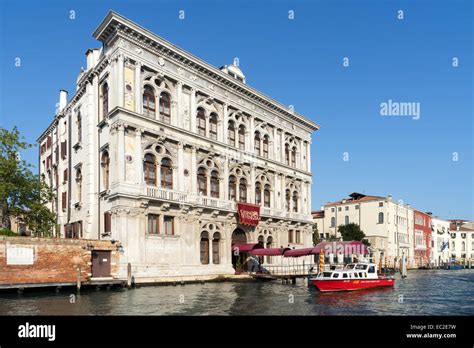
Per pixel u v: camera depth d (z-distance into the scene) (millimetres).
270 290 28781
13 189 32562
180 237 32312
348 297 26344
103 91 32625
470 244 109562
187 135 34031
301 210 47562
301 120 48375
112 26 29891
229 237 36875
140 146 30375
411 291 31047
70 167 37094
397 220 73250
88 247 26781
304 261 46406
